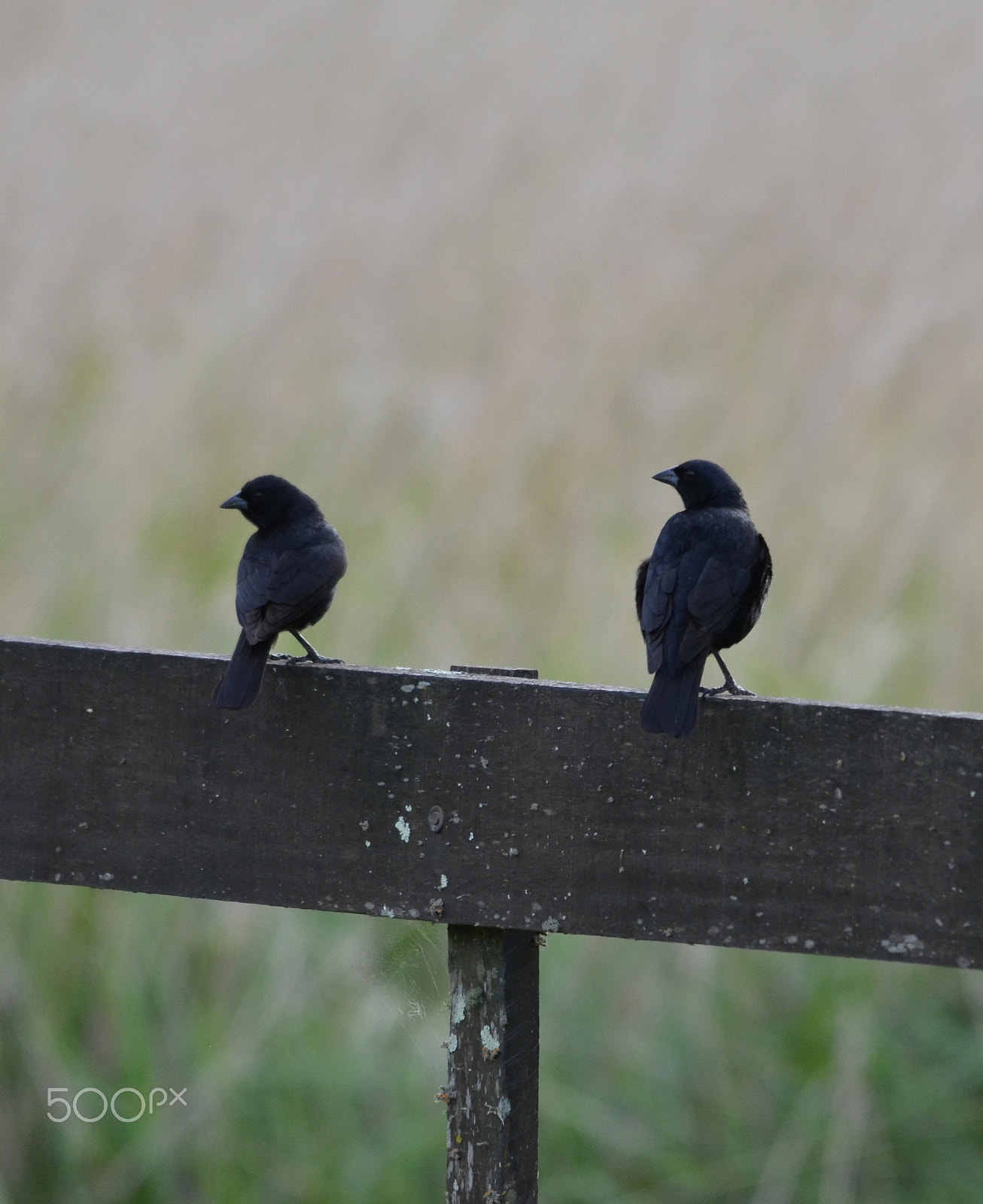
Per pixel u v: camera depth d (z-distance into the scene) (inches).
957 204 633.6
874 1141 354.6
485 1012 213.2
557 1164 358.3
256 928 373.1
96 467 497.0
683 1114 361.7
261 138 701.3
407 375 552.7
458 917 211.3
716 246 626.8
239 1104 356.8
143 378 543.8
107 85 743.1
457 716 209.8
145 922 374.9
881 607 444.1
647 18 829.8
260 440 521.3
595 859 206.1
